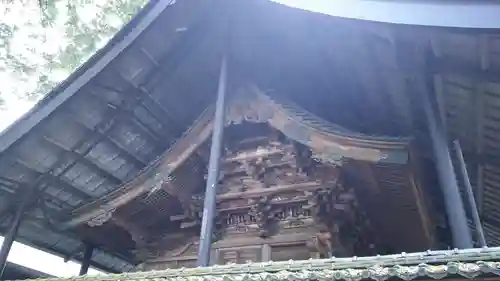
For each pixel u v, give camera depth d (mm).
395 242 8438
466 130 6250
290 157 7355
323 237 7227
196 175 7684
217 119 6820
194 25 7758
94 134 8016
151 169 7477
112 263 10664
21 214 7801
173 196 7992
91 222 7750
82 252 10094
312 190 7277
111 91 7734
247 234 7699
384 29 5469
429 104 5590
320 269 4344
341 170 6695
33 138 7320
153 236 8680
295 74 8031
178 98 8555
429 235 6996
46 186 8203
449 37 5152
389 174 6234
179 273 4965
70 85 7211
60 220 7988
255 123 7375
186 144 7328
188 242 8516
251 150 7613
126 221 8117
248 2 7266
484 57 5297
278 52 7777
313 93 8195
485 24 4711
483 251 4031
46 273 10484
